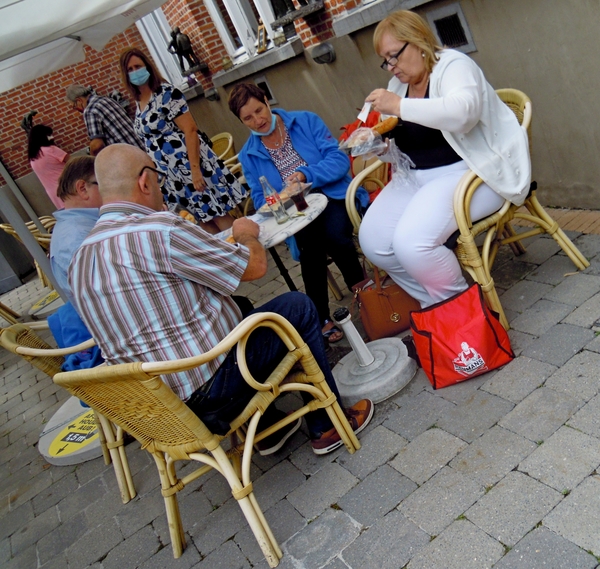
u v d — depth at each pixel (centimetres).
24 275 966
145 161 232
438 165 296
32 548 296
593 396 230
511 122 284
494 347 263
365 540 215
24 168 1142
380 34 275
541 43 338
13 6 286
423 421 259
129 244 212
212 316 225
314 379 247
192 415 208
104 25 510
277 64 598
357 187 339
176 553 247
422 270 281
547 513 194
